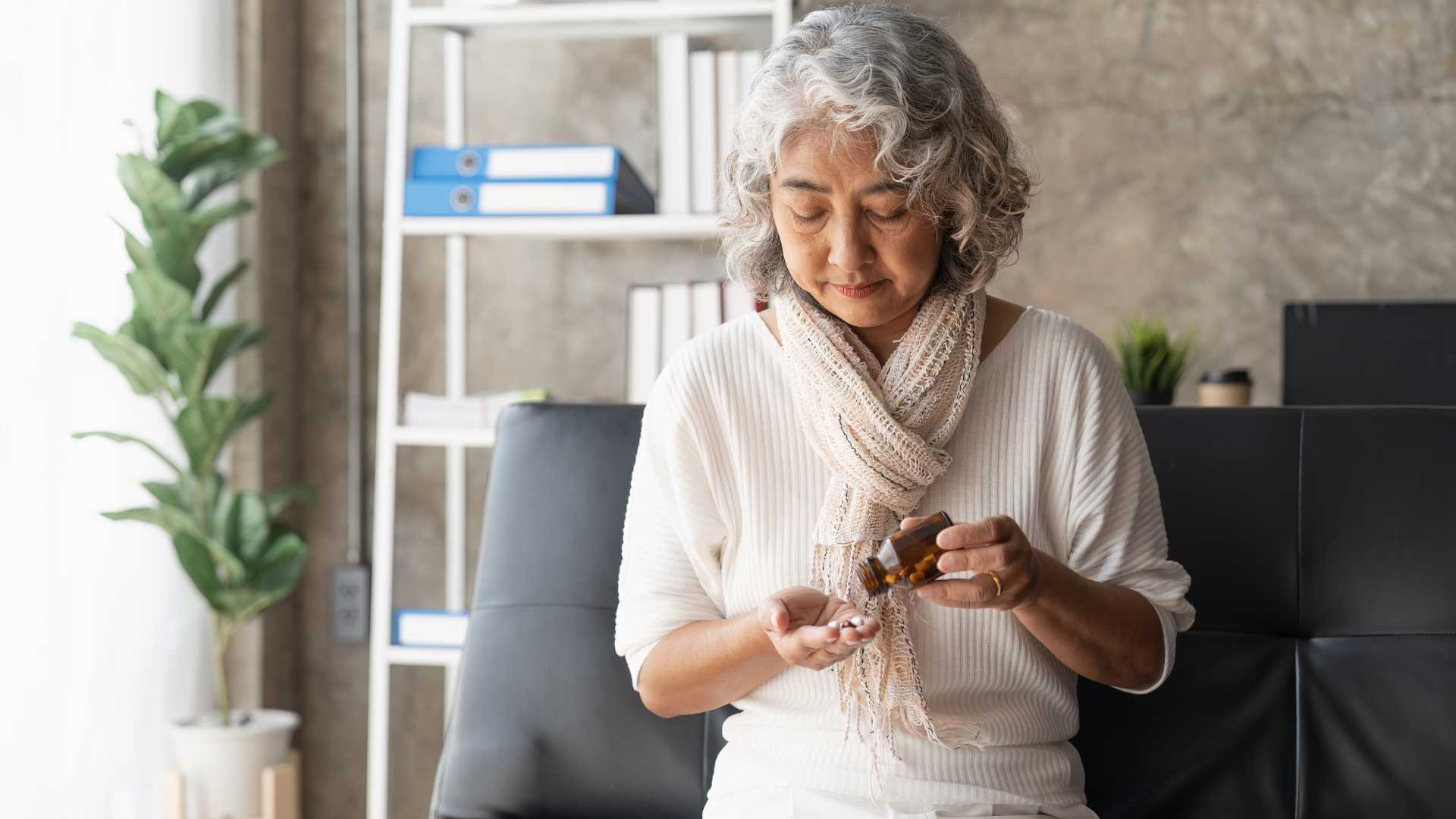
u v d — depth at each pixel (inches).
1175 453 56.4
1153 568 46.1
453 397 95.9
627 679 57.1
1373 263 102.4
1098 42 105.0
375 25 110.7
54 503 80.7
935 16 106.6
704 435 47.8
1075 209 105.6
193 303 89.2
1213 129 103.9
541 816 56.6
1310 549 54.7
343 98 111.0
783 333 47.3
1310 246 103.1
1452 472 54.0
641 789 56.1
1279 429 55.8
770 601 41.4
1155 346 94.4
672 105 96.0
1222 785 53.8
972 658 45.1
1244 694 54.3
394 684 109.9
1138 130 104.7
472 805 56.5
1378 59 102.2
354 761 110.3
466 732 57.5
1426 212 101.9
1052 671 46.3
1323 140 102.7
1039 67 105.7
